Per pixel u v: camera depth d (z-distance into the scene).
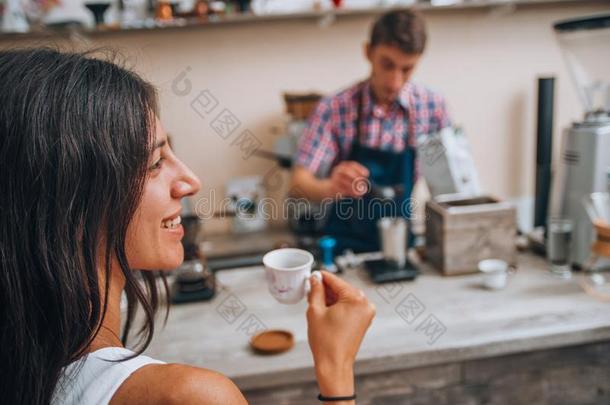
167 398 0.56
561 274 1.64
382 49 1.90
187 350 1.30
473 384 1.40
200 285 1.58
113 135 0.59
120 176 0.60
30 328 0.59
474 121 2.70
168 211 0.70
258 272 1.78
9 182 0.56
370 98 2.22
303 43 2.47
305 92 2.50
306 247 1.84
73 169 0.57
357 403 1.36
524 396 1.43
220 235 2.51
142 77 0.70
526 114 2.72
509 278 1.64
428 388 1.38
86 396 0.58
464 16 2.55
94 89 0.59
